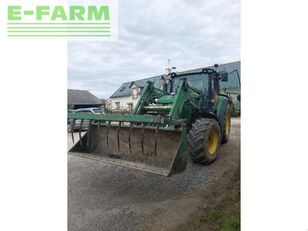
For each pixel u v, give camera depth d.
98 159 3.71
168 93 5.37
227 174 3.99
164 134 3.59
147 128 3.68
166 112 4.46
